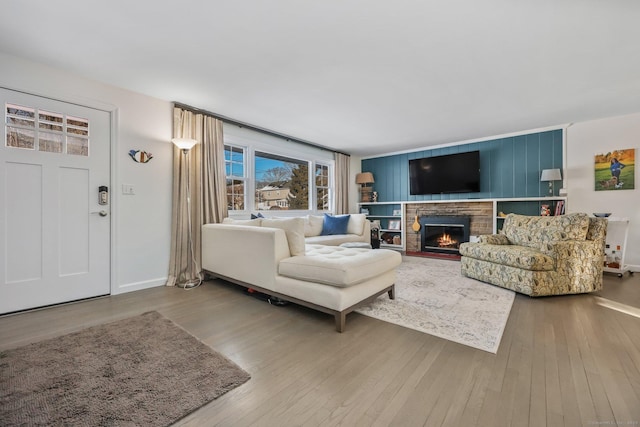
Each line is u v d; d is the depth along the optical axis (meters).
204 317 2.25
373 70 2.55
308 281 2.22
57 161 2.54
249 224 3.00
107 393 1.29
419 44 2.15
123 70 2.55
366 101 3.29
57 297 2.53
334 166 5.94
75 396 1.27
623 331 1.96
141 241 3.05
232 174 4.11
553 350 1.70
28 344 1.76
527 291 2.72
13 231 2.32
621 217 3.73
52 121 2.52
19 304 2.34
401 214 5.91
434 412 1.19
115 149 2.86
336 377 1.45
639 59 2.37
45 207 2.47
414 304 2.53
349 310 2.06
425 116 3.84
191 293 2.90
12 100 2.32
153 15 1.82
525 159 4.66
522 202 4.72
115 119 2.86
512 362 1.58
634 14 1.81
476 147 5.12
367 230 5.03
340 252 2.71
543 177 4.23
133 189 2.99
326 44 2.15
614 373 1.46
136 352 1.67
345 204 6.14
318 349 1.74
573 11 1.79
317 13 1.81
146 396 1.27
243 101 3.27
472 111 3.65
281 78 2.71
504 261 2.96
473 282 3.27
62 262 2.56
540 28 1.96
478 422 1.13
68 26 1.92
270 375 1.46
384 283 2.52
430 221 5.61
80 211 2.66
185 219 3.32
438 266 4.19
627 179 3.84
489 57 2.34
